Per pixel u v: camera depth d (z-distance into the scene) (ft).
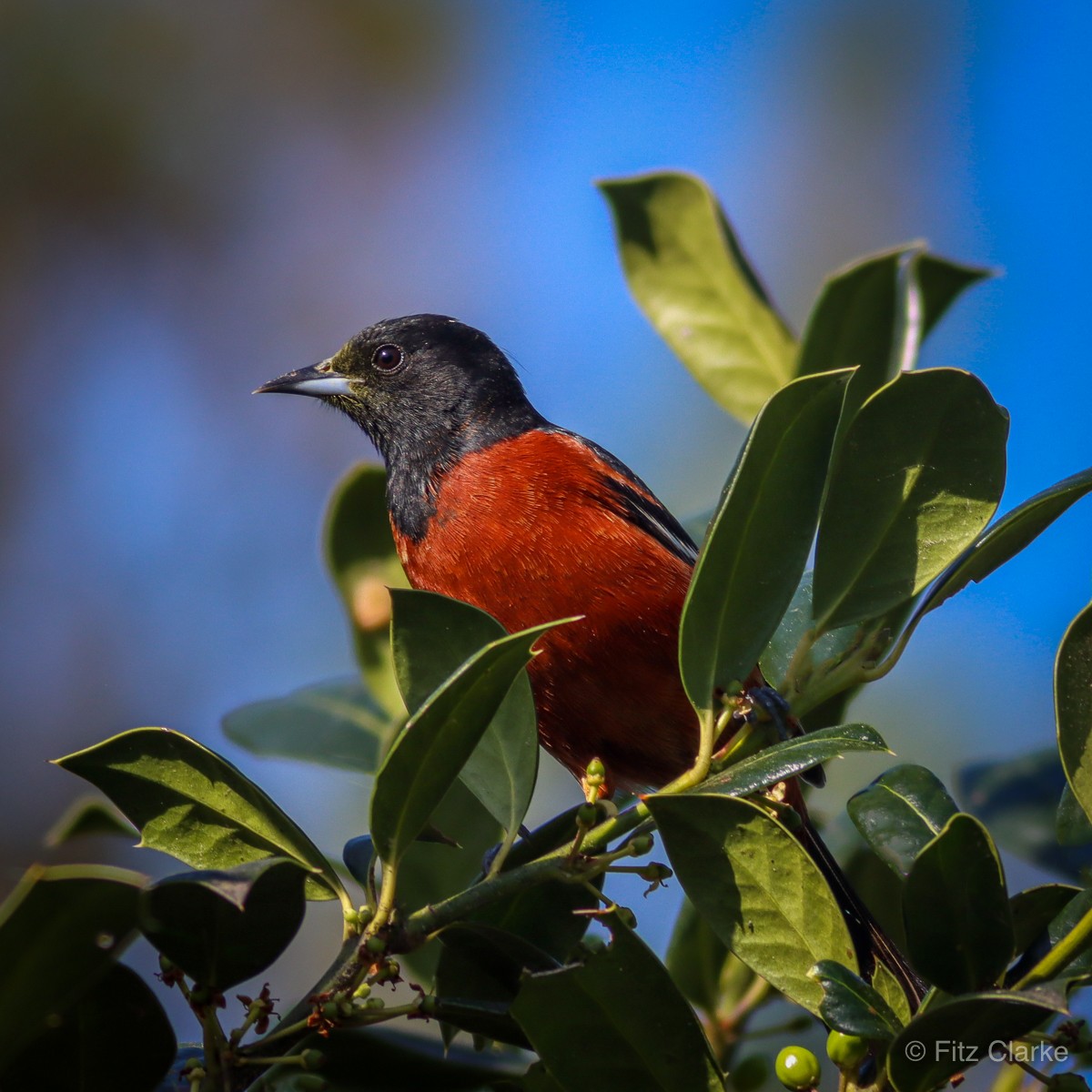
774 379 29.35
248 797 18.42
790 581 18.86
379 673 28.76
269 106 68.69
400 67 71.56
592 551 28.76
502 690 16.35
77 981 16.80
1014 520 18.53
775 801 19.97
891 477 19.17
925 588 19.30
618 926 17.35
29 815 55.93
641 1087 17.51
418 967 23.97
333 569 29.99
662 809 17.28
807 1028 23.95
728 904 17.56
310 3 68.23
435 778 16.89
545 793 42.34
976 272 26.71
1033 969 16.61
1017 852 24.79
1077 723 16.69
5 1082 17.31
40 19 65.31
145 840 18.40
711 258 29.66
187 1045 19.38
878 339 26.73
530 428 34.27
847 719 41.22
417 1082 20.13
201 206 67.10
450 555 29.68
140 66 66.39
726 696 18.80
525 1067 20.47
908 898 16.29
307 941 44.14
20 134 64.85
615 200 29.63
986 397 18.63
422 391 34.68
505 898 21.08
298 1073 19.15
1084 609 16.63
